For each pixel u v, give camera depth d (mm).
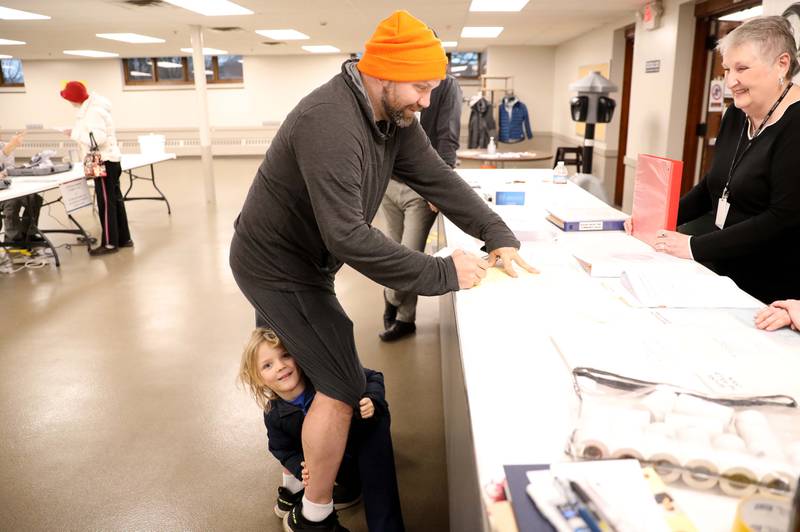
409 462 2205
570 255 1767
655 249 1799
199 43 7480
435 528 1858
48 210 7453
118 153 5297
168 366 3033
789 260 1828
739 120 1957
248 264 1463
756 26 1633
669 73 5508
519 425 863
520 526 654
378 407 1672
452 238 2018
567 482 705
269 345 1683
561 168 3336
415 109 1308
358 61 1291
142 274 4676
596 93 6531
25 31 7801
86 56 12125
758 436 743
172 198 8391
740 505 616
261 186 1392
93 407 2625
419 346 3229
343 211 1230
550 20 7316
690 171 5617
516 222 2262
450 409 1865
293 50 11469
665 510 657
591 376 956
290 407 1759
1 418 2541
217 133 13406
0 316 3773
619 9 6379
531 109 11547
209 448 2303
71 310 3873
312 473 1562
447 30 8273
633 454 744
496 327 1223
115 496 2023
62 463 2215
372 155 1348
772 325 1178
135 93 13312
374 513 1620
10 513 1941
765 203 1791
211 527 1872
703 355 1049
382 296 4078
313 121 1215
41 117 13508
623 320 1244
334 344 1494
